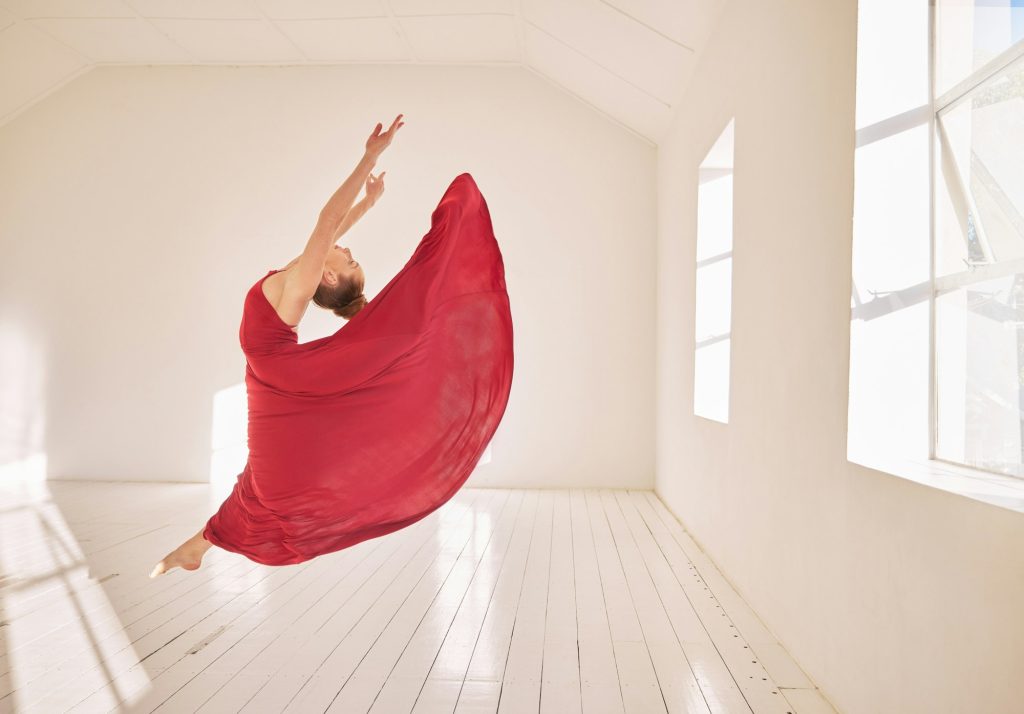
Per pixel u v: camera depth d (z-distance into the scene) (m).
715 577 4.15
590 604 3.66
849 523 2.40
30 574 4.20
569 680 2.73
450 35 6.79
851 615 2.37
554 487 7.21
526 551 4.75
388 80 7.45
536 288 7.27
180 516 5.80
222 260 7.49
